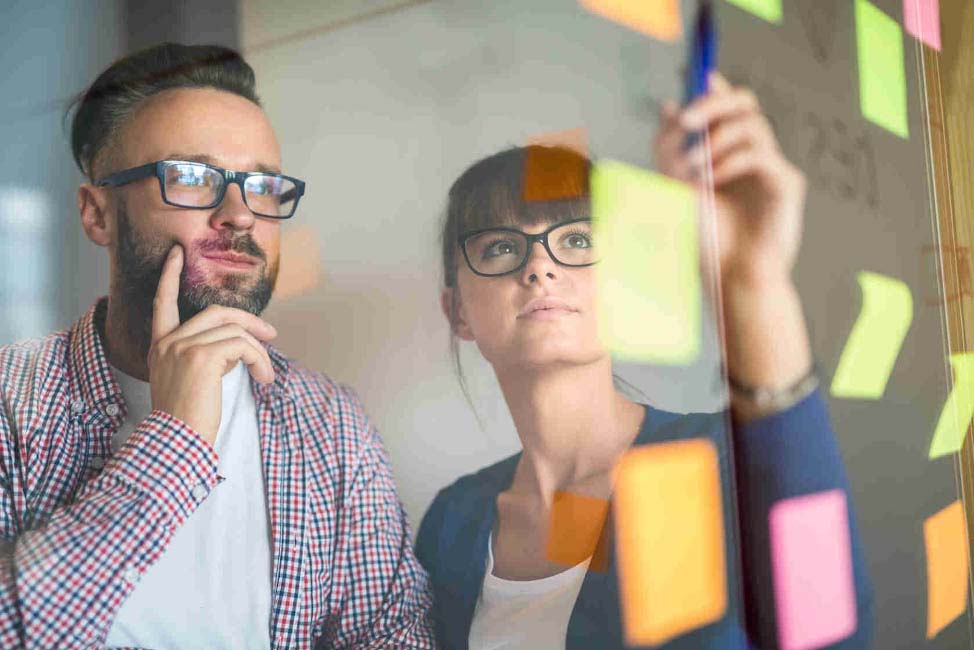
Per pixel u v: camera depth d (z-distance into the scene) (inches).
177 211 31.2
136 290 30.6
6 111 29.4
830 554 39.9
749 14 38.5
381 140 33.7
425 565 33.9
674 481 35.3
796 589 38.1
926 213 48.8
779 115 39.4
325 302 33.1
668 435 35.5
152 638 29.3
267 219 32.4
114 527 28.4
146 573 29.5
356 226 33.5
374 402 33.9
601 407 34.9
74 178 30.1
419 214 34.0
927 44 50.0
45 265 29.8
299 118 32.9
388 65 33.8
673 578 35.3
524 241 34.5
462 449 34.3
